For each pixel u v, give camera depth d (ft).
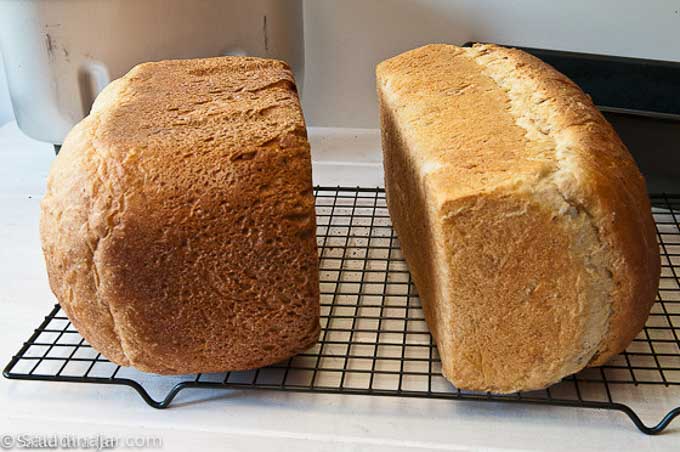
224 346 1.31
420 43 2.39
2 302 1.65
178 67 1.64
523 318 1.25
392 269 1.75
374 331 1.52
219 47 2.05
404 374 1.39
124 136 1.30
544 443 1.24
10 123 2.64
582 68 2.19
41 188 2.15
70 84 2.01
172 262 1.23
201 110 1.40
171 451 1.24
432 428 1.28
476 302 1.24
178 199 1.23
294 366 1.43
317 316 1.34
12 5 1.92
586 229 1.21
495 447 1.24
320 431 1.28
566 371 1.31
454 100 1.54
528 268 1.22
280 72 1.62
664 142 1.88
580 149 1.28
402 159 1.58
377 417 1.31
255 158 1.26
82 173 1.26
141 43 1.98
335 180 2.17
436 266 1.30
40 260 1.81
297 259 1.27
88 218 1.23
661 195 1.92
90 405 1.35
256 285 1.27
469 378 1.30
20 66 2.01
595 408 1.29
